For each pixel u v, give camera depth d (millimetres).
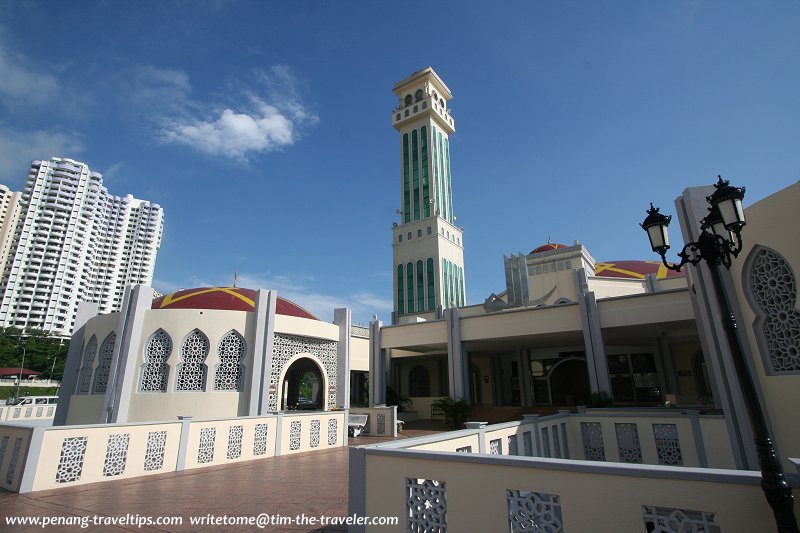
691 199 9711
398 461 4559
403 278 41250
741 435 8414
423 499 4309
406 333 20750
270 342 15984
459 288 42344
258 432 11031
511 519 3787
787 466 7590
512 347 22562
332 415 13219
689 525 3133
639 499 3295
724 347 8828
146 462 8805
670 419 9945
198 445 9734
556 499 3639
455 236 43625
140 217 102062
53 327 73312
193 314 15328
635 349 21047
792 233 7469
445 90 48594
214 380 14992
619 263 28094
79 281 79000
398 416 21953
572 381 22312
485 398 24750
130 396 14383
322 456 11266
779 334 7891
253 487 7738
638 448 10180
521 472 3812
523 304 22625
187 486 7809
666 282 21750
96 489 7547
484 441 7098
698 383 19984
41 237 75312
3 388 43875
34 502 6699
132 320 14891
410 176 45219
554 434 10047
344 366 18969
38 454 7473
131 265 98812
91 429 8164
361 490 4742
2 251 73125
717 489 3096
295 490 7508
